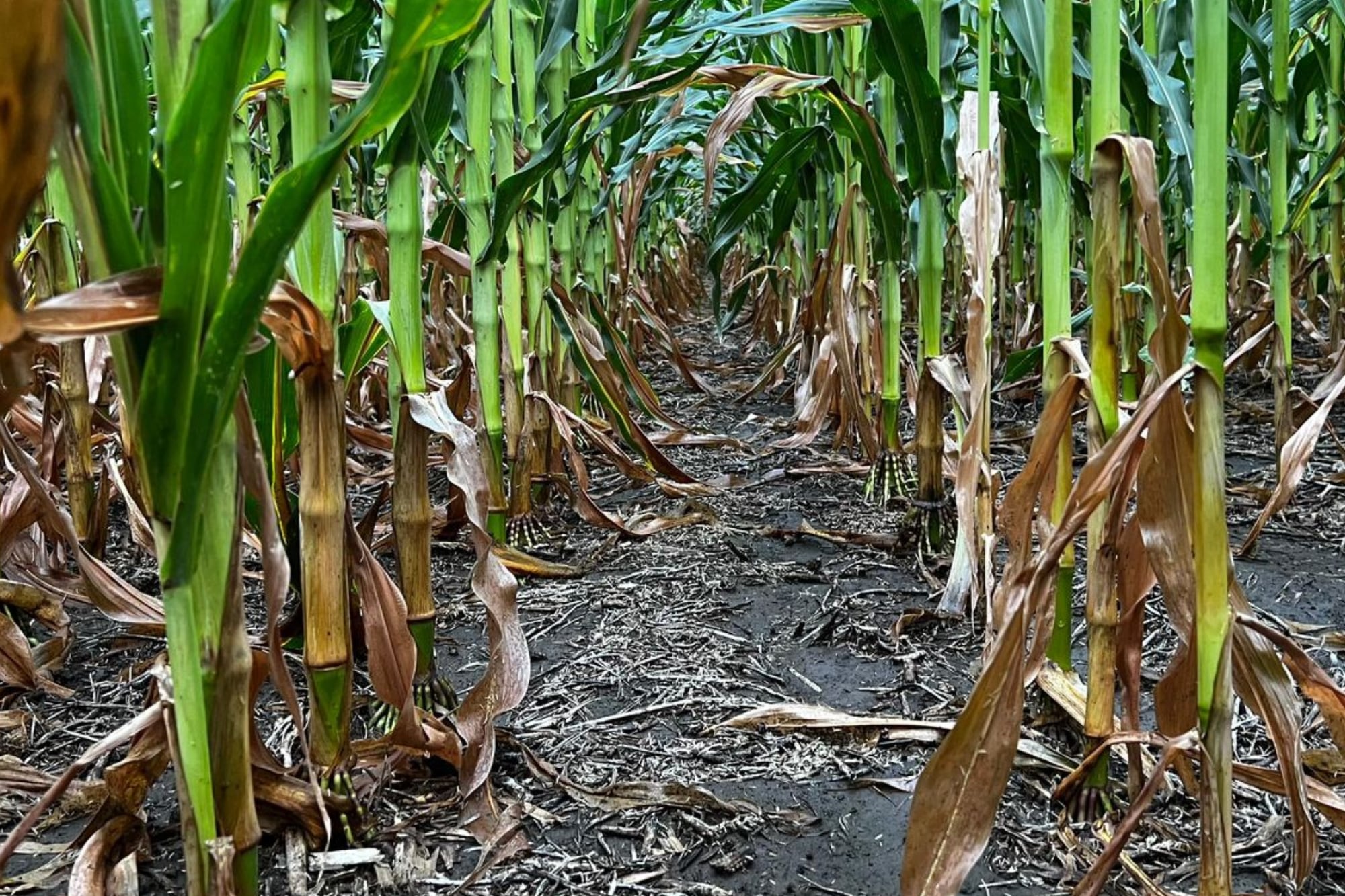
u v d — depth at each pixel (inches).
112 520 109.2
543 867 51.3
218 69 24.3
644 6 26.5
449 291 166.7
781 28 93.0
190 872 31.9
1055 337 50.8
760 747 64.0
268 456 58.6
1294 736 39.4
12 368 26.2
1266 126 157.2
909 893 40.7
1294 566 93.6
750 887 49.9
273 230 26.4
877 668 75.7
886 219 97.0
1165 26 99.0
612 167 131.3
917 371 114.9
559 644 80.6
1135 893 48.3
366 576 54.1
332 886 49.2
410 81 30.1
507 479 112.7
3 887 48.6
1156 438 41.5
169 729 32.5
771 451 140.8
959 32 86.6
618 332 120.0
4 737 65.2
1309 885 48.4
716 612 86.6
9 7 19.4
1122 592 49.9
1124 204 96.3
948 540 97.6
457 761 56.6
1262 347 135.6
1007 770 40.1
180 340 26.6
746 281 163.9
